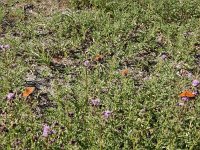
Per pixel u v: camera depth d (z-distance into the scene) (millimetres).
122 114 1361
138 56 1795
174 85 1533
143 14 2156
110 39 1904
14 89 1515
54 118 1330
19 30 2049
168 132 1240
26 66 1712
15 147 1201
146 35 1940
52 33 2018
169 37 1932
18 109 1356
